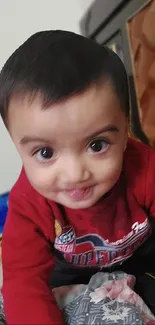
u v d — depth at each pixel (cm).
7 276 66
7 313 63
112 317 62
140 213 72
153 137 101
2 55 147
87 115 51
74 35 58
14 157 153
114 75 55
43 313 62
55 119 51
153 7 94
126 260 80
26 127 53
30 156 55
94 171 55
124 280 72
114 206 71
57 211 68
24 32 147
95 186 57
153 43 95
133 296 68
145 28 98
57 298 71
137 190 72
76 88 51
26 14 146
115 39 114
